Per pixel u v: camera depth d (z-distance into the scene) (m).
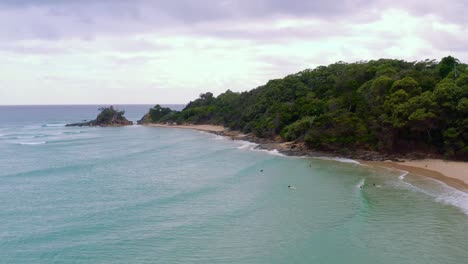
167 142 108.94
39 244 31.98
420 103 64.12
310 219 36.50
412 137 68.06
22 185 53.12
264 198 44.28
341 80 98.94
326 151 75.12
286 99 116.88
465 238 30.97
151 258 29.34
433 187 46.56
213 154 81.06
